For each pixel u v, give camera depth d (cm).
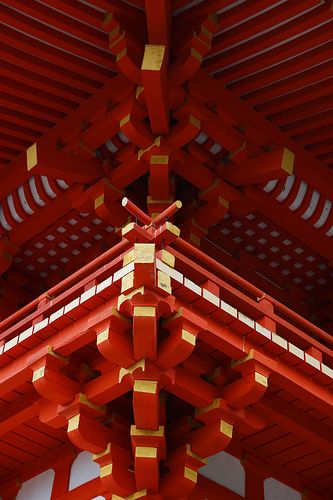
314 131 1433
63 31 1311
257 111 1410
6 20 1288
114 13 1276
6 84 1367
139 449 1099
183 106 1329
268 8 1280
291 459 1328
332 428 1284
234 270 1609
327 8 1262
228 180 1420
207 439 1147
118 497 1147
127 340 1085
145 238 1114
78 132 1409
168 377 1090
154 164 1336
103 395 1143
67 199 1457
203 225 1449
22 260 1655
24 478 1364
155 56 1232
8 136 1460
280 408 1224
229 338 1130
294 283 1695
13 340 1198
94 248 1609
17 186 1507
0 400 1248
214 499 1233
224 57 1337
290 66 1340
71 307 1134
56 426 1192
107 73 1365
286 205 1458
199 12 1280
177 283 1084
